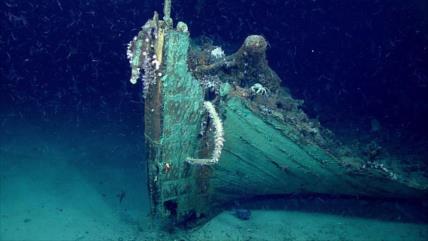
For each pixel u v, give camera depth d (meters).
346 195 6.32
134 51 4.39
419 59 10.73
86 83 12.47
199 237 5.74
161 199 5.30
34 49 13.11
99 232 5.75
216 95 5.38
